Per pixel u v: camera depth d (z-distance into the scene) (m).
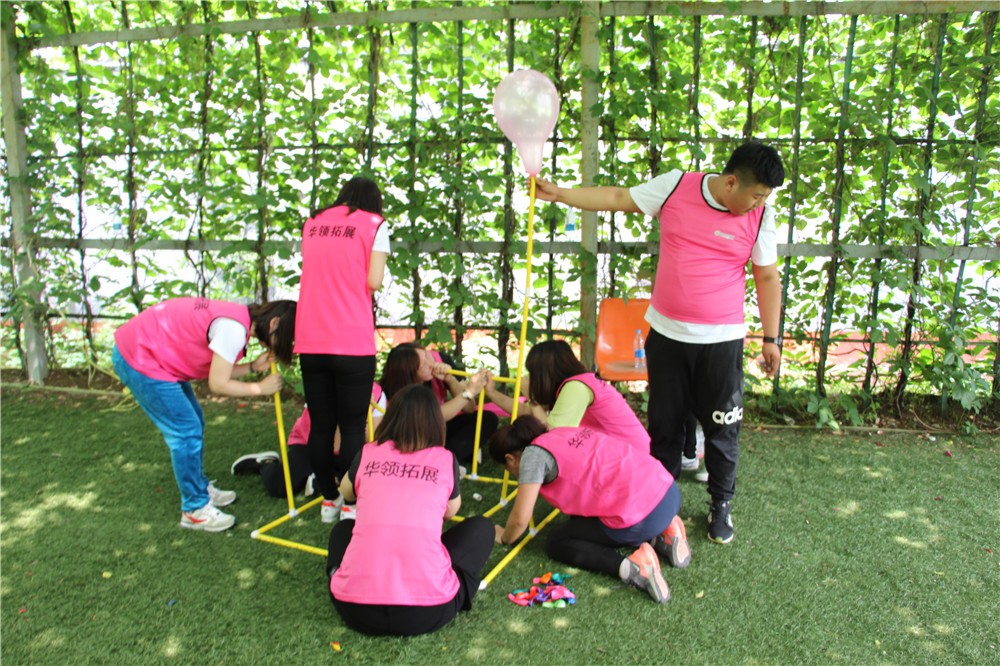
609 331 4.04
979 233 4.09
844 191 4.10
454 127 4.10
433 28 4.16
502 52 4.30
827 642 2.27
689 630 2.33
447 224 4.38
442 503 2.32
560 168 4.33
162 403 2.76
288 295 4.78
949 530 2.98
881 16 3.98
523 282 4.62
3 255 4.89
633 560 2.53
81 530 2.95
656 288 2.95
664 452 3.06
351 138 4.34
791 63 4.03
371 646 2.24
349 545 2.28
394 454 2.37
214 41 4.44
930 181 4.05
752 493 3.32
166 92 4.50
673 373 2.91
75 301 4.71
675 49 4.14
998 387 4.23
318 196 4.46
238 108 4.44
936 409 4.28
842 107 3.96
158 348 2.73
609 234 4.36
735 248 2.74
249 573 2.65
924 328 4.17
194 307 2.77
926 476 3.50
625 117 4.09
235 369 2.99
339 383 2.87
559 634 2.30
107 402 4.58
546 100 2.80
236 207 4.66
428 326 4.51
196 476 2.91
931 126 3.96
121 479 3.44
